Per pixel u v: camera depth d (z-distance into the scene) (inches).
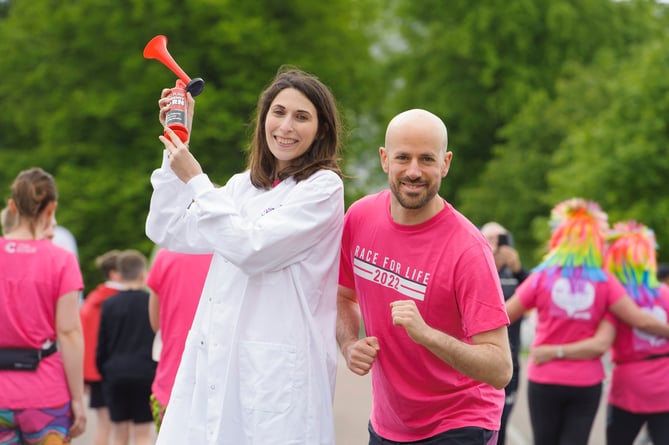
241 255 220.2
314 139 235.9
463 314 231.9
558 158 1526.8
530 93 1859.0
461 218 237.3
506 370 227.0
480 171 1996.8
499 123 1983.3
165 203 234.2
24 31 1747.0
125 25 1611.7
